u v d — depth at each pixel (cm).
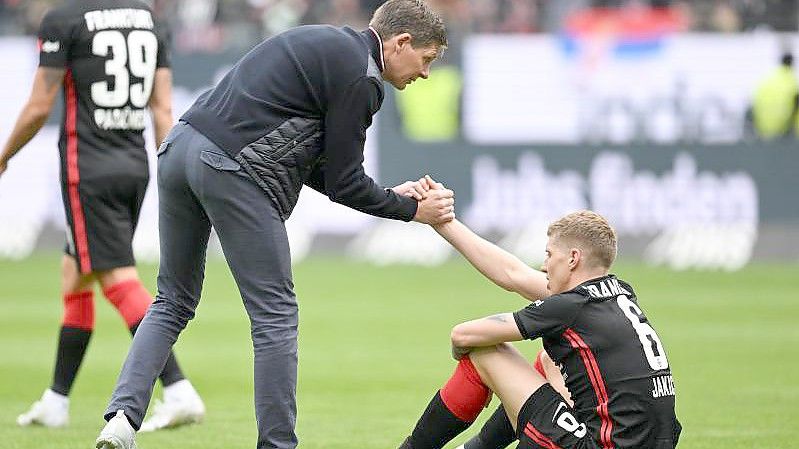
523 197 6606
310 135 1895
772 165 6412
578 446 1747
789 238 6334
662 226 6469
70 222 2583
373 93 1884
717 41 6512
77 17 2591
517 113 6619
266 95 1877
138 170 2641
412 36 1905
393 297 5084
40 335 4109
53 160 6669
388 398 2953
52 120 6644
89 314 2606
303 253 6600
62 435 2452
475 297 5078
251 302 1900
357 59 1870
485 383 1853
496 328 1784
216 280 5759
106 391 3084
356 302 4931
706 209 6456
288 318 1905
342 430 2534
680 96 6519
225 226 1892
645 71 6550
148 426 2491
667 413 1748
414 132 6631
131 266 2628
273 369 1878
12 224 6700
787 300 4922
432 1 7469
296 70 1873
